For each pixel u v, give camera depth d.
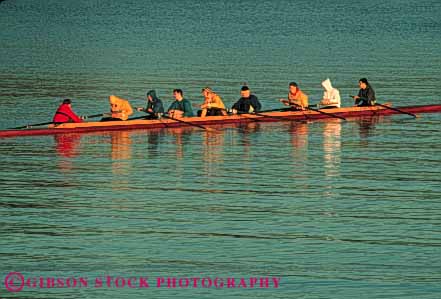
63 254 65.56
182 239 68.81
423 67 162.62
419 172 88.56
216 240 68.69
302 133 106.06
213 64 164.88
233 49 189.12
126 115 106.62
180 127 107.62
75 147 97.25
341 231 70.81
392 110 118.62
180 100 108.56
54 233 69.88
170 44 196.62
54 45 194.00
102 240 68.44
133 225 71.94
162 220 73.19
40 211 75.19
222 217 74.12
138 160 92.12
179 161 91.94
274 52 184.75
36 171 87.56
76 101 125.75
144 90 135.38
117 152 95.31
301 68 160.88
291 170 89.00
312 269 63.47
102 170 88.25
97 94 131.62
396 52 186.88
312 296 59.59
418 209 76.56
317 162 92.25
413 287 60.81
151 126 106.56
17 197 79.06
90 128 104.00
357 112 116.88
